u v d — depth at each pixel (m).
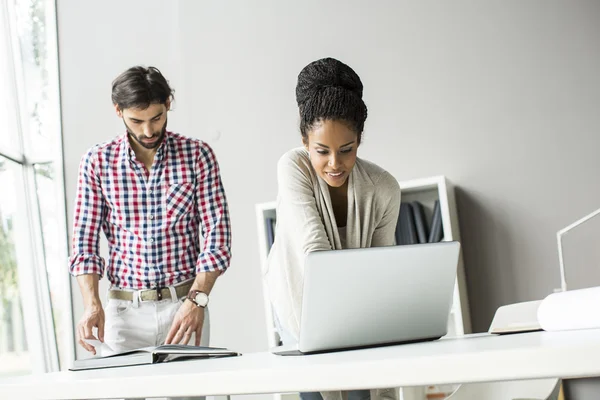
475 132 4.11
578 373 0.65
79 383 1.01
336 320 1.21
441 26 4.23
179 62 4.79
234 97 4.66
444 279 1.31
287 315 1.91
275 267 1.95
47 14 5.04
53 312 4.98
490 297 4.01
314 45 4.51
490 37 4.12
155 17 4.87
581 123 3.91
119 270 2.53
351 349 1.26
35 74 5.07
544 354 0.66
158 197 2.53
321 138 1.67
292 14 4.57
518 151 4.02
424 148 4.20
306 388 0.80
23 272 4.92
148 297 2.48
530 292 3.93
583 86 3.92
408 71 4.28
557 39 3.99
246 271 4.54
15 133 5.04
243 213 4.58
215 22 4.74
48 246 5.01
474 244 4.06
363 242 1.84
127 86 2.37
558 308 1.03
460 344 1.00
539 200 3.95
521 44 4.06
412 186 3.90
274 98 4.59
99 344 2.51
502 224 4.01
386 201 1.87
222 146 4.66
